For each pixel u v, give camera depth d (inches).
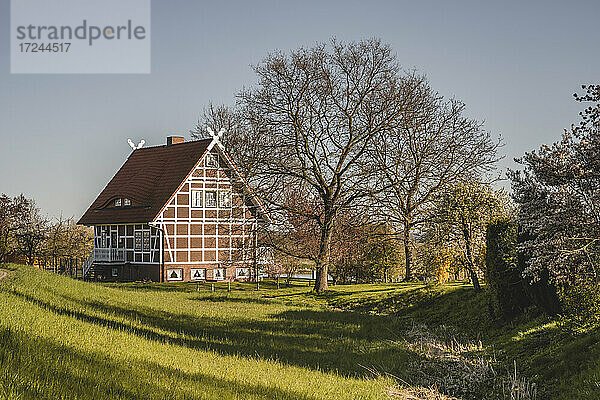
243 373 500.7
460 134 1550.2
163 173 2021.4
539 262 620.4
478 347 720.3
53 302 736.3
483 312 912.9
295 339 741.9
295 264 1721.2
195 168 1945.1
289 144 1433.3
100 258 2068.2
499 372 593.3
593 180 614.2
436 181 1498.5
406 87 1455.5
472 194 1043.9
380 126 1425.9
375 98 1430.9
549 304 717.9
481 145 1533.0
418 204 1509.6
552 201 627.8
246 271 2012.8
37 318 559.2
